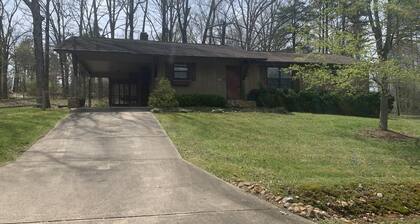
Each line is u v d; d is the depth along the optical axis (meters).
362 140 13.23
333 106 23.16
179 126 13.77
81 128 13.11
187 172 7.82
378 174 8.77
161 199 6.18
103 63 23.58
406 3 13.20
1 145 9.84
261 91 23.38
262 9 43.53
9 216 5.33
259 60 23.38
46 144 10.41
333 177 8.07
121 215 5.46
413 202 7.07
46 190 6.49
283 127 14.77
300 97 23.09
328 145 11.98
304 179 7.65
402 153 11.54
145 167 8.18
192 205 5.95
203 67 23.41
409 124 17.56
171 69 22.52
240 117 17.08
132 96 28.28
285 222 5.50
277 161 9.35
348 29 15.23
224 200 6.23
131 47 21.95
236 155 9.70
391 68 13.62
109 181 7.10
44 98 22.67
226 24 41.91
